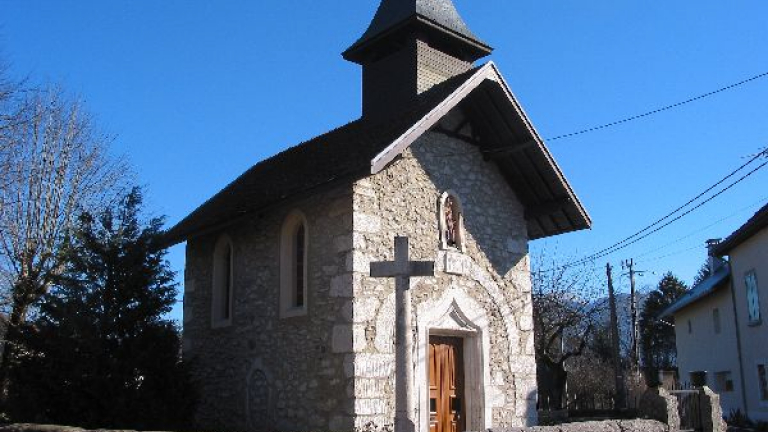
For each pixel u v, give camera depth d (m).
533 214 16.33
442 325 14.06
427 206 14.37
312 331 13.34
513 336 15.32
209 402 15.70
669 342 55.09
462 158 15.38
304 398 13.20
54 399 13.60
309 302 13.54
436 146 14.89
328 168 13.56
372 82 18.11
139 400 13.85
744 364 23.50
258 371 14.47
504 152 15.48
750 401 23.08
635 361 34.78
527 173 15.88
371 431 12.33
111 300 14.59
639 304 55.94
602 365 38.72
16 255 19.88
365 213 13.20
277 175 16.33
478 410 14.27
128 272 14.72
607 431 11.53
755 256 22.25
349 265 12.83
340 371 12.59
